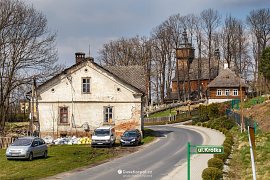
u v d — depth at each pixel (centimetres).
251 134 1881
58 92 5234
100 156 3678
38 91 5234
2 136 4641
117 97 5172
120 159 3484
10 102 5378
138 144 4566
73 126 5194
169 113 9150
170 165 3081
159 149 4122
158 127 7131
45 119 5222
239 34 11338
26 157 3375
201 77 11662
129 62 10544
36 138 3575
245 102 7362
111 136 4459
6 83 5116
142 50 10675
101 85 5200
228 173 2580
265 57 6706
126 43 10625
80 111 5203
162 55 10938
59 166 3066
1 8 4994
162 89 10931
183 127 6956
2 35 5009
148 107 9788
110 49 10606
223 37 11456
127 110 5156
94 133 4459
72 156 3644
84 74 5219
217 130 5922
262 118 5169
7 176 2683
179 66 11838
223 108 7219
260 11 10838
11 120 7700
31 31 5153
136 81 5559
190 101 9831
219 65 11619
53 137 5194
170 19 11094
